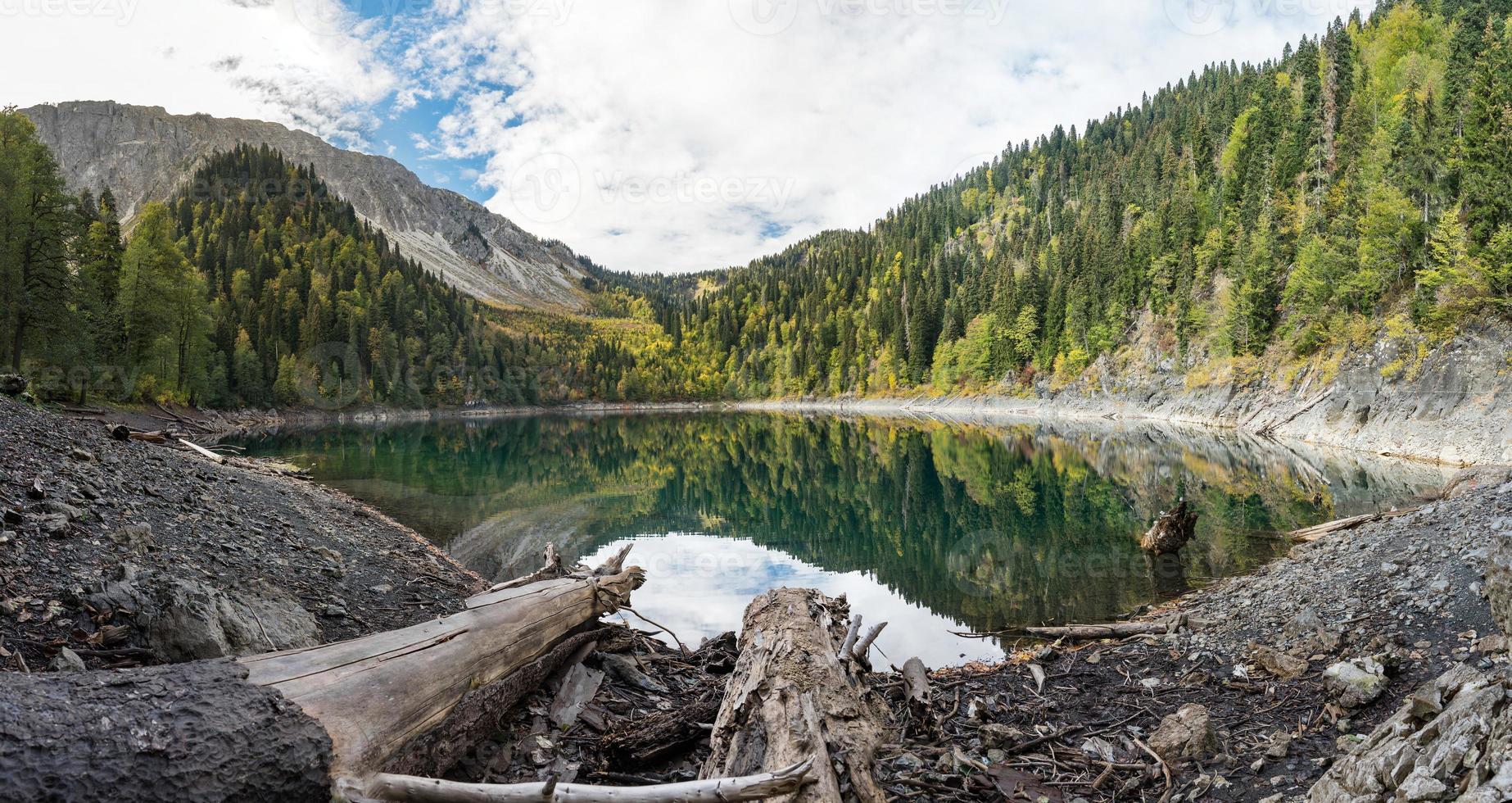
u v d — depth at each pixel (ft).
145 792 7.54
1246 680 21.03
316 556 25.27
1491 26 141.69
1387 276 126.72
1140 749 17.28
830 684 14.96
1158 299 219.00
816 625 18.97
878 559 44.42
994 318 295.28
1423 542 26.32
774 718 13.28
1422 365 100.89
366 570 26.16
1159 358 208.54
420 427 211.41
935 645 28.76
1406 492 60.70
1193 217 221.25
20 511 17.19
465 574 32.73
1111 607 33.42
